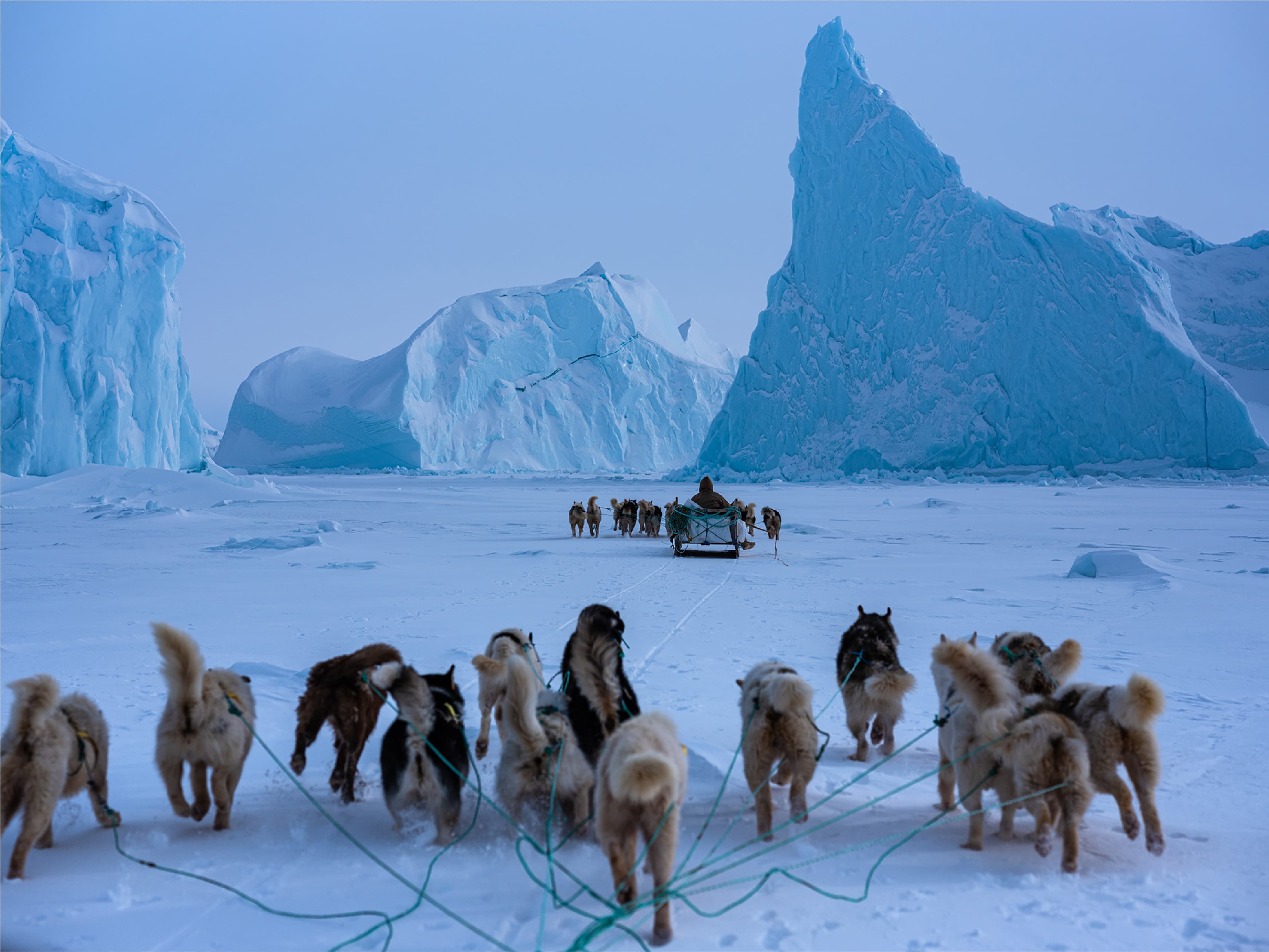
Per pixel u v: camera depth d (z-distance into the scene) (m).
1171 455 66.81
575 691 5.01
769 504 44.41
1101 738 4.44
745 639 9.91
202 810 4.70
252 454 122.69
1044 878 4.11
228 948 3.45
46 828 4.21
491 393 123.25
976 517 34.47
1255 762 5.72
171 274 59.47
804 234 84.62
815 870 4.22
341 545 23.39
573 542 25.12
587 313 131.88
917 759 6.04
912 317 75.94
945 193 76.44
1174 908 3.79
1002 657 5.93
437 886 4.03
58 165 57.25
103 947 3.44
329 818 4.86
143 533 27.36
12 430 50.56
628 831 3.81
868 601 13.09
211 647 9.30
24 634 10.17
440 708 4.70
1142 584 14.65
